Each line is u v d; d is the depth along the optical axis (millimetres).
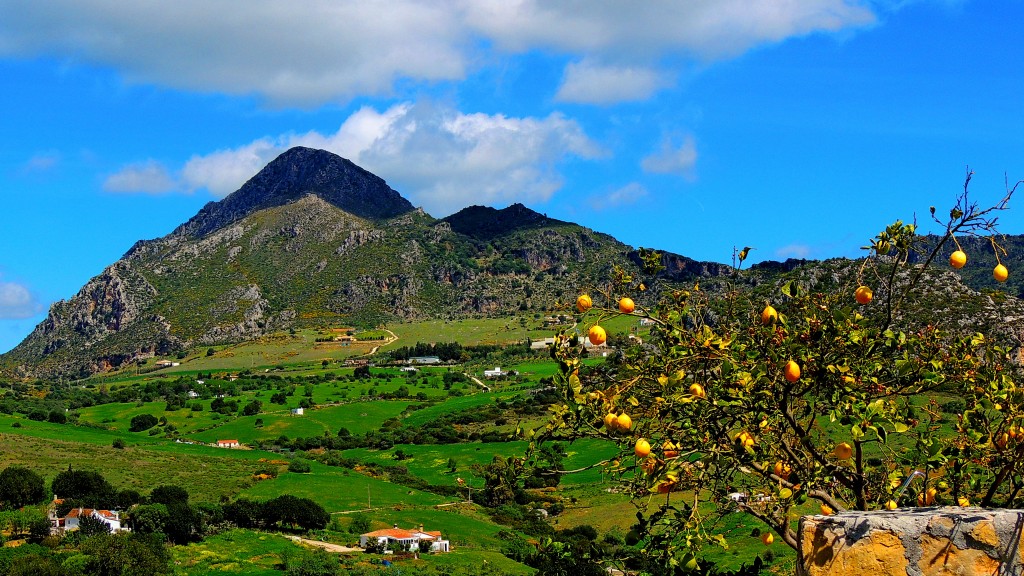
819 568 5977
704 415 7227
